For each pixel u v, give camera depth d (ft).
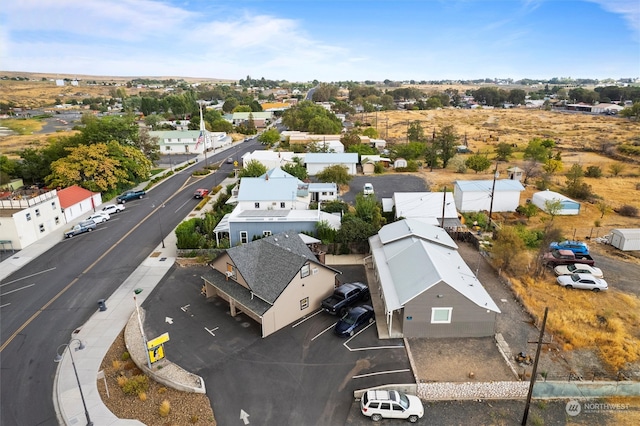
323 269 106.93
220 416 73.05
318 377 82.69
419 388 77.10
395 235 129.18
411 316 93.35
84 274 129.39
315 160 263.29
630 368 83.87
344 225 141.18
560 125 491.31
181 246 141.59
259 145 393.50
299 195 168.35
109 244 153.38
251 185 171.22
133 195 213.46
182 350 91.40
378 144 355.97
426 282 93.71
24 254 144.87
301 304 103.40
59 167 200.13
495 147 344.08
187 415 73.15
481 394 77.36
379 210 167.12
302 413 73.82
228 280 109.19
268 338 95.50
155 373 83.05
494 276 124.77
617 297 112.57
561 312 104.17
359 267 131.34
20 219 148.56
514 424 71.15
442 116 607.78
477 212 185.06
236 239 147.23
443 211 150.10
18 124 526.98
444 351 89.97
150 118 468.34
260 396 77.77
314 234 146.30
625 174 260.21
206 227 154.20
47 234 163.43
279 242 114.83
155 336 96.58
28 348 93.45
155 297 114.93
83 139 239.71
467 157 292.61
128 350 91.15
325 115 485.97
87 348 93.09
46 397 79.10
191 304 111.04
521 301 109.19
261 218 145.79
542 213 186.60
